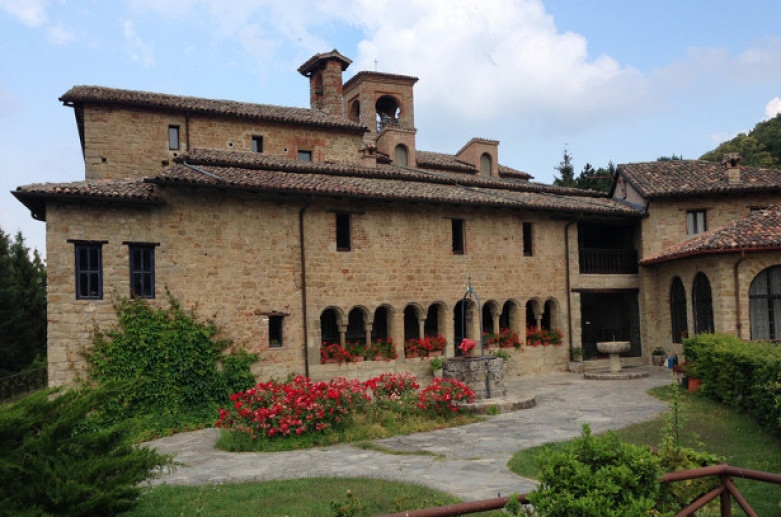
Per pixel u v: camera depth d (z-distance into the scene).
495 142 33.53
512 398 16.75
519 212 24.20
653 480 5.01
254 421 13.42
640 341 26.27
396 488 9.16
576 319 25.09
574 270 25.30
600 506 4.68
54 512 6.11
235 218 18.56
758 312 21.06
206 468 11.33
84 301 16.25
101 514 6.46
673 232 25.75
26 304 37.31
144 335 16.61
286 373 18.97
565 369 24.75
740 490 8.70
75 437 7.07
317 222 19.95
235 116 25.17
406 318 23.92
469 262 22.86
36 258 40.44
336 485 9.52
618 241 28.31
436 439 12.98
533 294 24.28
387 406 15.05
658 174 27.30
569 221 25.34
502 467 10.43
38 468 6.23
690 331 23.28
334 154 27.61
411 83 38.78
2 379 22.23
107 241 16.69
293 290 19.33
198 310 17.73
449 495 8.73
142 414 16.03
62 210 16.25
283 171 22.09
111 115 23.19
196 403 17.06
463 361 17.09
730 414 14.03
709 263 22.00
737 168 25.73
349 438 13.16
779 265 20.94
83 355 16.06
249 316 18.50
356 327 22.92
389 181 23.42
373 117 37.44
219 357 17.83
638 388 19.30
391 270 21.23
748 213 25.42
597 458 5.16
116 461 6.78
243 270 18.55
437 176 25.69
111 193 16.45
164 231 17.47
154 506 8.65
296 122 26.39
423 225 22.02
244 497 9.06
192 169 18.78
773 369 12.19
